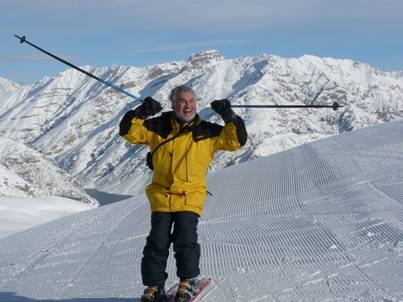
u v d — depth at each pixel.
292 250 6.45
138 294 5.56
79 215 14.13
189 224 4.39
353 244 6.22
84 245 9.63
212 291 5.13
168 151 4.39
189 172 4.39
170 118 4.49
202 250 7.27
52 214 33.44
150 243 4.45
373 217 7.27
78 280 6.84
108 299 5.57
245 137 4.37
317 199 9.37
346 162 11.86
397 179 9.41
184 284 4.47
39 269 8.19
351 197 8.84
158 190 4.46
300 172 12.09
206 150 4.44
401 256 5.46
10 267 8.78
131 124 4.39
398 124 16.19
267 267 5.80
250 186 12.03
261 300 4.72
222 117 4.32
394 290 4.52
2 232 23.48
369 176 10.08
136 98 5.04
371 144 13.38
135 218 11.50
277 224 8.16
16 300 6.10
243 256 6.54
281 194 10.54
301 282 5.12
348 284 4.87
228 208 10.30
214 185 13.09
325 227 7.30
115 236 9.91
